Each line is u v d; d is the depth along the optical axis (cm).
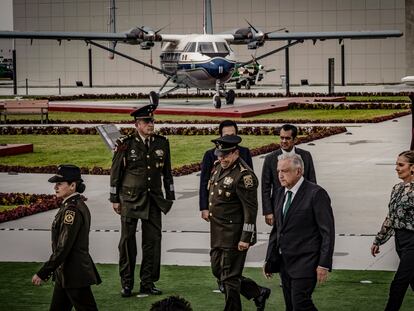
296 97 7919
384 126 5044
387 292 1678
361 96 8019
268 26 11569
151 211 1709
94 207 2591
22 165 3584
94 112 6619
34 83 12212
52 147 4225
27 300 1648
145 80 11881
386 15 11275
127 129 4934
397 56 11300
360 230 2234
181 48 6581
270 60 11538
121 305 1630
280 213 1368
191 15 11812
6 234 2208
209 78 6366
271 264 1409
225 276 1510
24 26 12188
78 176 1384
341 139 4359
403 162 1487
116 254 2006
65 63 12125
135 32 6894
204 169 1639
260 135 4597
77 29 12106
